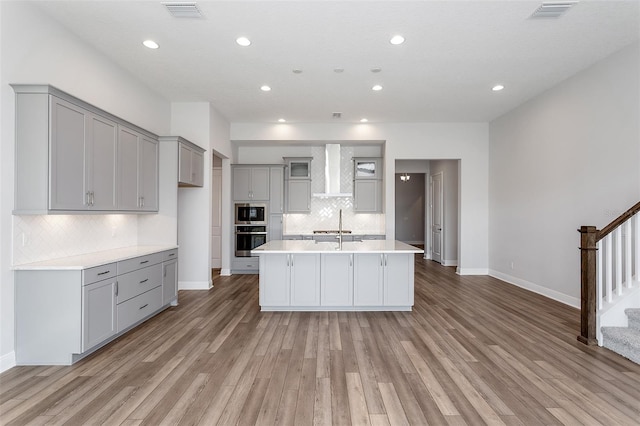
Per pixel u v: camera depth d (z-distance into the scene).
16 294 2.87
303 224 7.78
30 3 2.98
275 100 5.63
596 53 3.97
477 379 2.66
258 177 7.20
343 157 7.73
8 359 2.80
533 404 2.31
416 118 6.68
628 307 3.31
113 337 3.50
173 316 4.32
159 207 4.85
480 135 7.02
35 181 2.82
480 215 7.04
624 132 3.82
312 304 4.48
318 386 2.55
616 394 2.43
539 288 5.41
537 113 5.39
